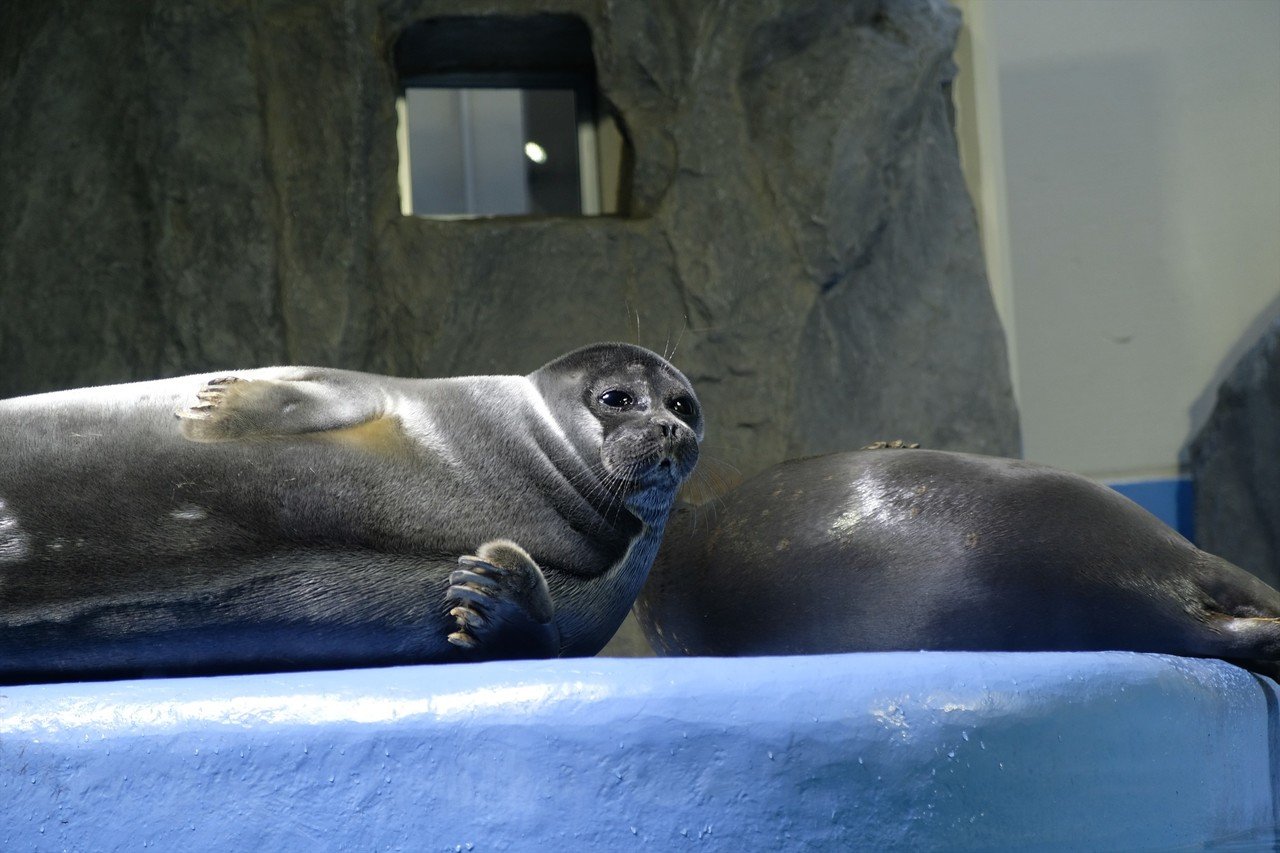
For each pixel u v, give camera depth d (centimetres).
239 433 390
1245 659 489
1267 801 458
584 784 317
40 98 848
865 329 891
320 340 823
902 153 914
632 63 886
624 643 819
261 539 387
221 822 311
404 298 843
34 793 312
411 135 956
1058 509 505
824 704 335
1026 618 494
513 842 313
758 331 860
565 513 429
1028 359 1050
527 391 447
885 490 527
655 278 865
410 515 404
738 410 852
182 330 823
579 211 970
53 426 389
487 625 391
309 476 394
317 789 312
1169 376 1043
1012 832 353
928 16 929
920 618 500
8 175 841
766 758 326
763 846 324
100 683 337
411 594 398
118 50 853
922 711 344
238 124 843
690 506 655
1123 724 385
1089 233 1052
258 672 404
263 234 834
